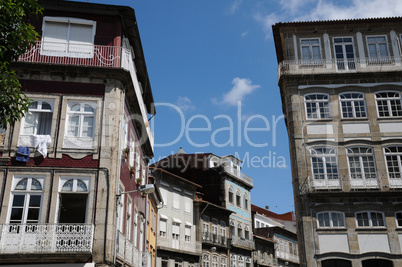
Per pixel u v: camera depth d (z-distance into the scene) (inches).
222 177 1839.3
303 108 964.6
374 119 943.0
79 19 730.2
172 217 1508.4
